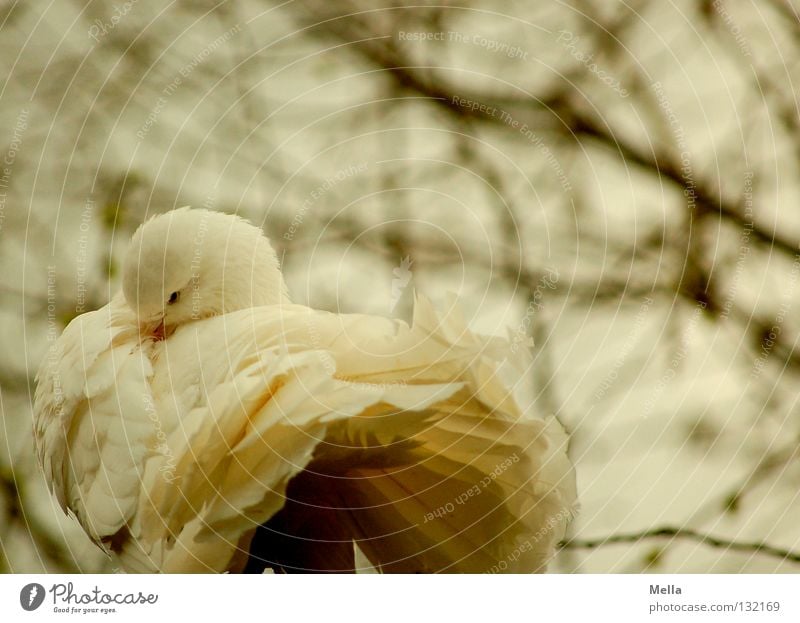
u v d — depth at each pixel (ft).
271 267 20.44
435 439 14.25
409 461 14.47
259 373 13.92
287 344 14.33
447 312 14.10
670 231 22.25
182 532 14.14
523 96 23.61
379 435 13.35
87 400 15.89
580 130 23.16
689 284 21.77
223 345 14.94
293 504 14.61
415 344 13.85
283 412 13.21
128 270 18.26
